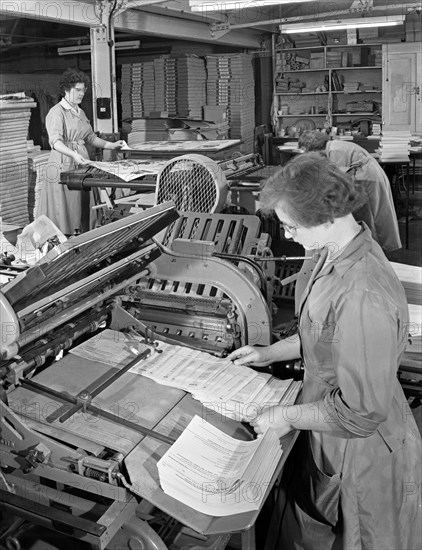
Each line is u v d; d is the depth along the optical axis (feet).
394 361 5.07
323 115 28.19
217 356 7.06
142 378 6.46
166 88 23.31
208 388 6.31
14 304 4.87
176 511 4.66
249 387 6.40
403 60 25.48
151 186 12.81
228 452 5.41
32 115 21.84
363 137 25.79
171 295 7.41
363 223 5.69
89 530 4.52
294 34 28.43
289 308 13.70
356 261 5.28
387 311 5.01
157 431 5.58
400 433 5.76
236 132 24.45
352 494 5.76
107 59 18.94
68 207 16.66
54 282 5.44
